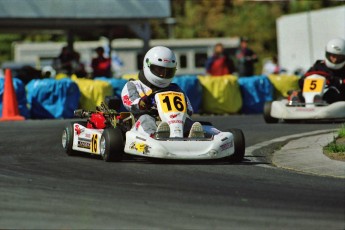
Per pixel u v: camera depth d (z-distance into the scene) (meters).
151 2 89.62
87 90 62.91
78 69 79.00
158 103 36.66
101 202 26.17
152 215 24.36
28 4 85.81
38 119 60.72
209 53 123.88
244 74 81.31
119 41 124.44
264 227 23.03
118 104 37.44
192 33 169.62
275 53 161.75
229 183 30.00
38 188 28.59
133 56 122.94
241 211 24.98
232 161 36.56
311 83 56.28
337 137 43.78
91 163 35.47
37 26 97.81
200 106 67.75
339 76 58.31
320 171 33.47
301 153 38.84
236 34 164.88
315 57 97.38
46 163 35.62
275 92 71.81
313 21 97.31
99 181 30.19
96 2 88.00
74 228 22.78
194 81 66.81
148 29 93.81
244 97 69.75
